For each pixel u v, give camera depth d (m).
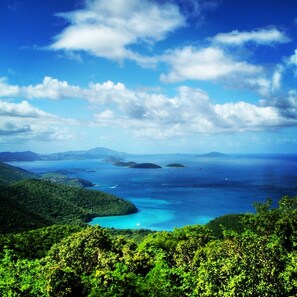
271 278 21.06
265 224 34.25
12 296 22.70
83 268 37.50
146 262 36.09
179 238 48.31
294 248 30.47
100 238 43.81
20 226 110.62
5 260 29.66
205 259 32.91
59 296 24.62
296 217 32.19
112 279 24.55
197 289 22.97
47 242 61.38
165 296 24.73
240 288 20.25
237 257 23.00
